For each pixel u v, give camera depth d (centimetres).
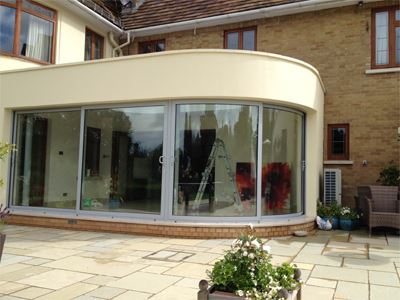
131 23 1520
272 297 362
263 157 918
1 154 632
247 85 888
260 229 884
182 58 893
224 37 1370
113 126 977
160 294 503
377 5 1161
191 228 862
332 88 1195
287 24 1270
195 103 904
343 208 1042
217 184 904
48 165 1060
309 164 1043
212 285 388
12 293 503
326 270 630
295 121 1013
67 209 1016
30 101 1048
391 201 991
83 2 1342
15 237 873
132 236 887
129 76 933
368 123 1148
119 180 962
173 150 904
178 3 1505
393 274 609
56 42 1259
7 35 1141
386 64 1155
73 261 663
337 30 1204
